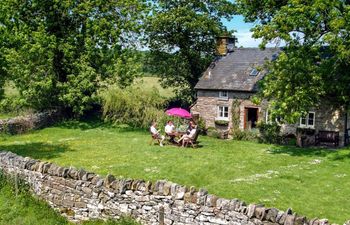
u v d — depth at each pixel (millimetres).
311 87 26906
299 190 18953
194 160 25406
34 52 36594
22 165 16828
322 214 15617
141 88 41094
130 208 13336
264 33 27391
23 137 33438
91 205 14273
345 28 24141
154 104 39188
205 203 11766
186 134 30875
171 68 46375
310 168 23719
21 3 39188
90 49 38688
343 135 32469
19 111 40625
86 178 14477
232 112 38875
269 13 30453
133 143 31188
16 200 15617
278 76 27812
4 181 17156
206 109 40812
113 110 39875
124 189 13469
